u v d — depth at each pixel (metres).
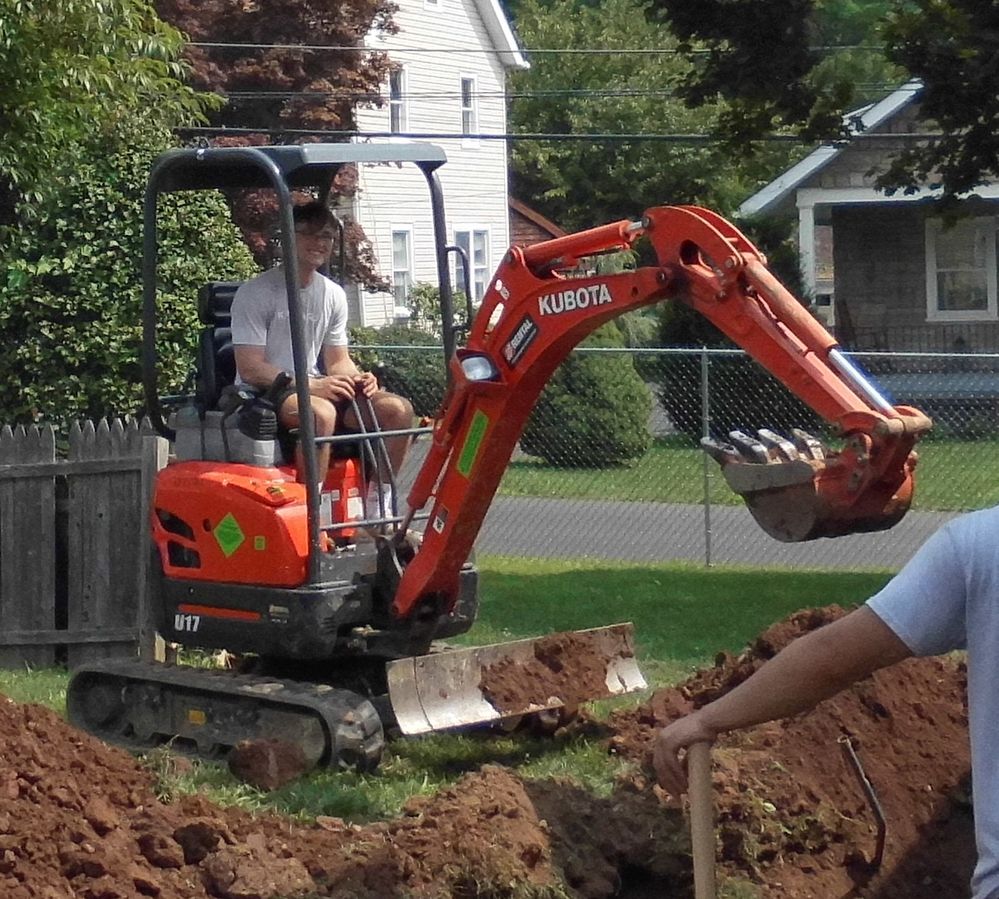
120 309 12.84
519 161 43.84
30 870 4.88
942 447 20.78
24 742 5.45
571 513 17.77
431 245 34.53
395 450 7.89
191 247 13.16
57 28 12.67
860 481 5.52
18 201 13.41
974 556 3.13
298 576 7.39
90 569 10.17
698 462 20.81
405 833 5.36
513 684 7.70
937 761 6.80
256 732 7.59
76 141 13.26
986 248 27.70
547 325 6.95
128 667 8.23
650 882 5.65
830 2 12.79
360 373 8.09
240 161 7.31
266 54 26.41
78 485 10.18
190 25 25.66
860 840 6.14
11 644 10.36
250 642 7.58
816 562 14.81
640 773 6.36
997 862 3.11
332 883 5.08
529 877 5.17
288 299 7.17
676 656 10.14
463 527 7.34
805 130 11.84
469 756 7.78
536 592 12.89
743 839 5.76
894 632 3.17
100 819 5.19
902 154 11.85
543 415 20.80
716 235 6.32
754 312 6.14
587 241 6.86
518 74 45.09
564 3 49.72
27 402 12.79
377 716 7.39
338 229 8.24
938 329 27.98
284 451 7.82
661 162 43.28
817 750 6.54
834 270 28.42
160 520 7.98
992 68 10.62
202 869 5.15
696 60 13.48
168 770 6.12
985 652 3.12
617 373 20.73
